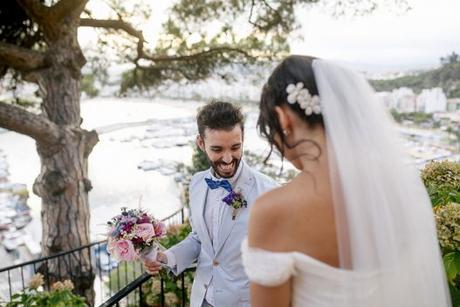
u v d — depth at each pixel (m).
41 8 5.82
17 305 4.15
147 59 7.88
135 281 2.14
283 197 1.00
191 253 2.06
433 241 1.14
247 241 1.01
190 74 8.00
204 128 1.78
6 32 6.82
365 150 1.03
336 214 0.97
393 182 1.04
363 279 0.97
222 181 1.87
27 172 18.81
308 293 0.98
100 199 14.16
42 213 6.64
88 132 6.88
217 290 1.90
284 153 1.14
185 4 7.19
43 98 6.49
